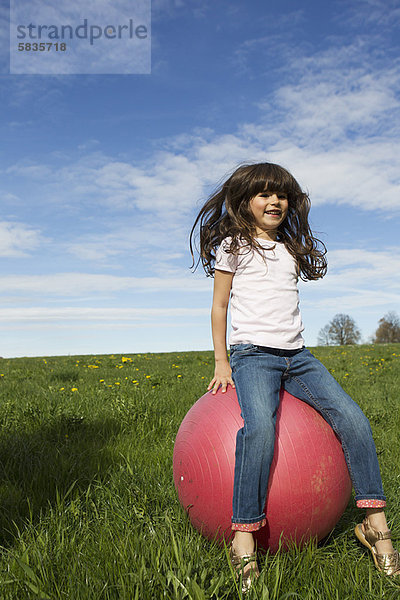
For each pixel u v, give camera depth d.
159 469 3.34
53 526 2.52
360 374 9.38
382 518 2.35
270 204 2.85
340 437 2.41
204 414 2.52
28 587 1.95
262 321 2.61
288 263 2.84
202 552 2.24
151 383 7.61
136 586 1.87
